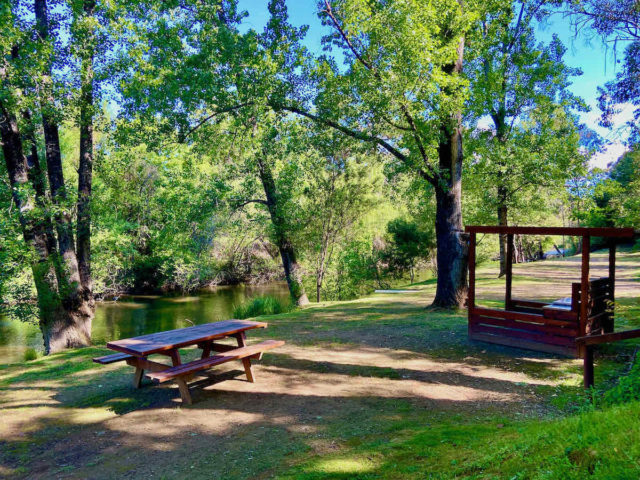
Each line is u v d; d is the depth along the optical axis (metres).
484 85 20.02
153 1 12.99
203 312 24.33
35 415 5.56
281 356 8.07
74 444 4.64
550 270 24.50
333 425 4.79
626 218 12.99
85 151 13.62
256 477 3.63
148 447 4.46
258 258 36.06
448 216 12.45
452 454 3.48
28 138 12.84
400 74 10.45
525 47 20.45
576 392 5.62
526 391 5.80
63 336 12.24
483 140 21.27
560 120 21.03
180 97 11.94
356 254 25.75
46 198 12.02
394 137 14.24
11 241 11.32
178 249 22.30
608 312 8.02
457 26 11.38
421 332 9.72
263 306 16.14
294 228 18.66
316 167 19.89
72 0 11.66
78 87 12.31
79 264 13.41
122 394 6.29
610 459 2.18
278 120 13.68
